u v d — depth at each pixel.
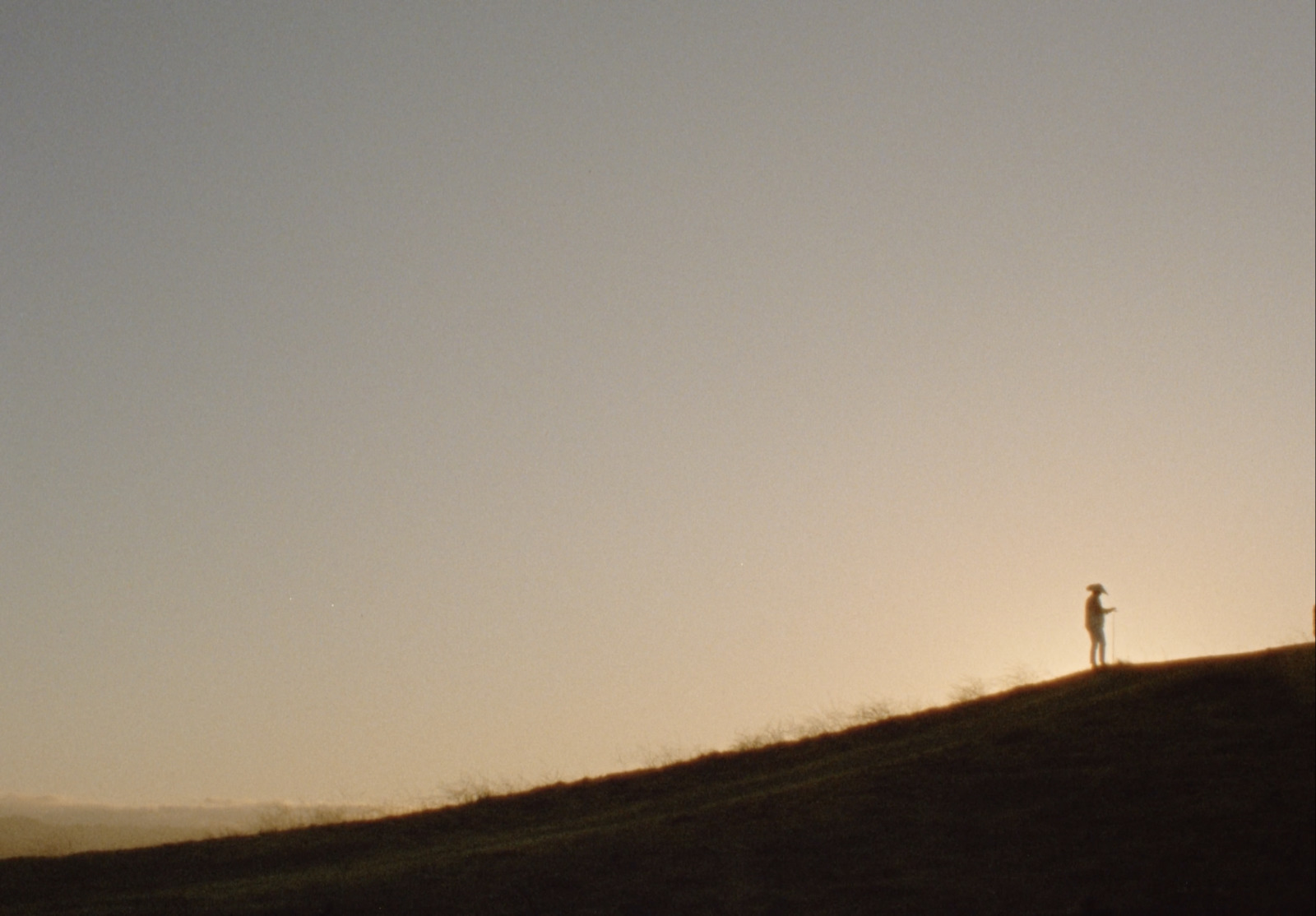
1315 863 15.88
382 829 28.16
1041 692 30.56
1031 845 18.59
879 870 18.44
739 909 17.45
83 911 21.41
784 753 30.34
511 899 18.97
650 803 27.03
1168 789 19.81
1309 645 27.80
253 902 20.53
